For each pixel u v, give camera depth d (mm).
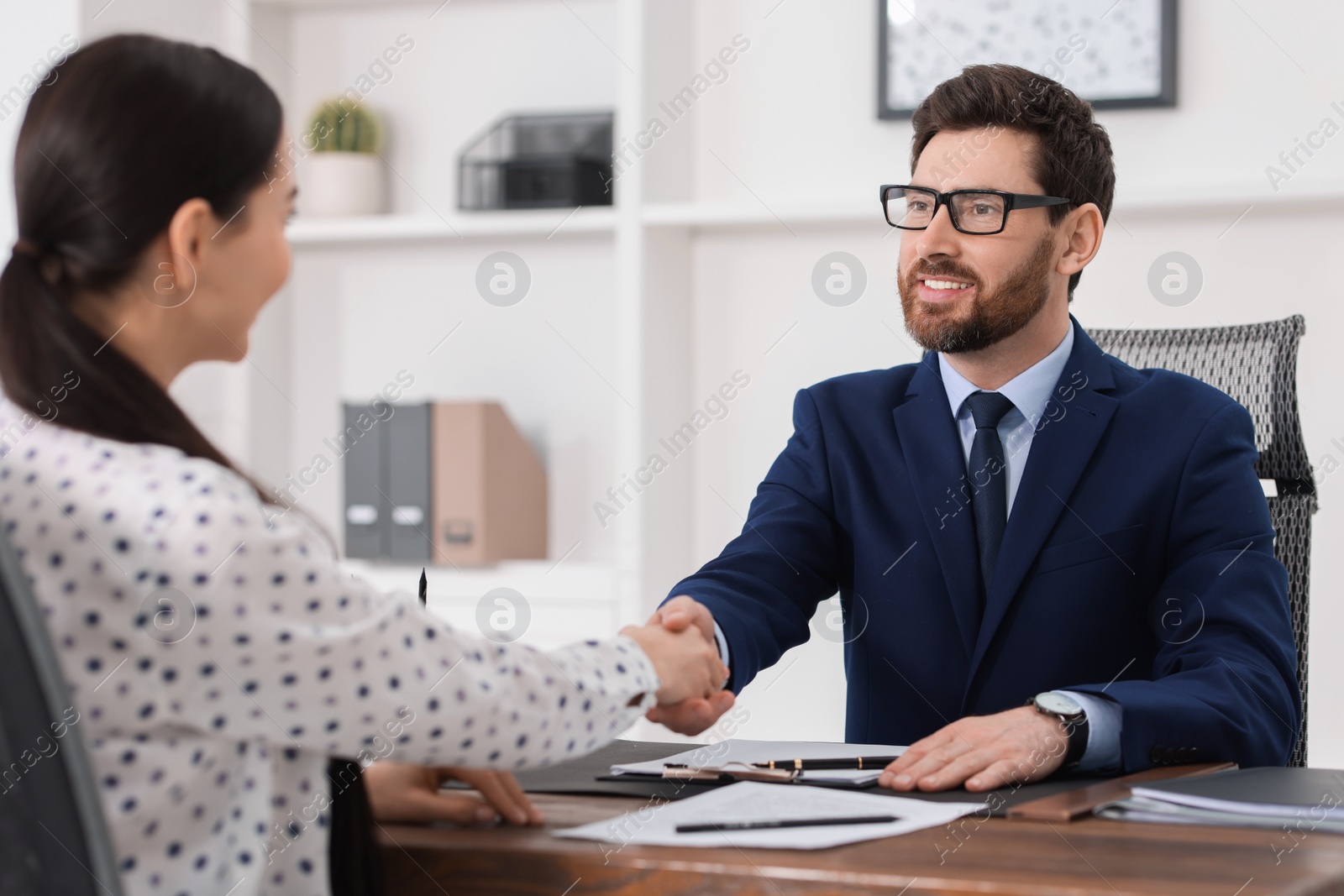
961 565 1492
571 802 982
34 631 646
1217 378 1665
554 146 2771
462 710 803
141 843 729
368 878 838
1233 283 2459
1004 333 1489
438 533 2596
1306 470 1604
